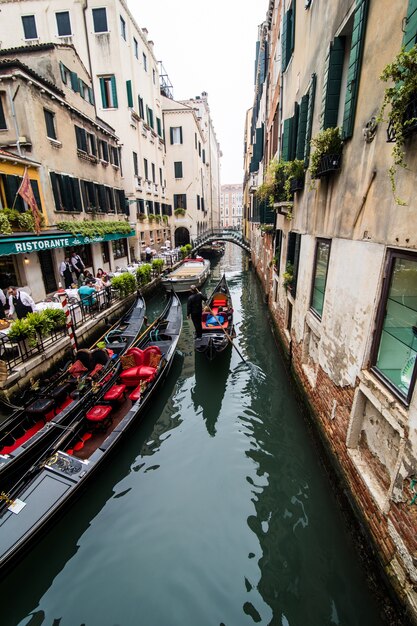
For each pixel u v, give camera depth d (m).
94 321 9.03
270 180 8.48
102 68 16.52
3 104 9.43
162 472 4.89
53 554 3.74
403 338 2.68
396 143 2.36
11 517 3.58
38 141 9.78
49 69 10.99
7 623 3.17
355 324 3.48
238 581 3.42
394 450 2.84
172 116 25.73
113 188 15.57
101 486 4.56
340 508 3.82
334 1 4.06
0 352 6.20
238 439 5.55
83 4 15.63
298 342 6.17
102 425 5.24
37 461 4.21
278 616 3.10
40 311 7.44
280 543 3.77
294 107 6.59
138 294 12.09
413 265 2.52
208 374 7.70
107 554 3.73
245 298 15.08
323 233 4.62
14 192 8.91
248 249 24.78
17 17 16.12
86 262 13.22
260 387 7.14
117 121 17.14
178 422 6.11
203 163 34.44
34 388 5.73
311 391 5.17
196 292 8.06
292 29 7.07
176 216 27.27
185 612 3.18
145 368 6.47
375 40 2.95
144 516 4.18
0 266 8.80
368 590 3.07
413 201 2.40
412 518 2.42
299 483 4.59
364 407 3.43
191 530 3.98
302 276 5.94
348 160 3.63
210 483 4.67
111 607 3.25
